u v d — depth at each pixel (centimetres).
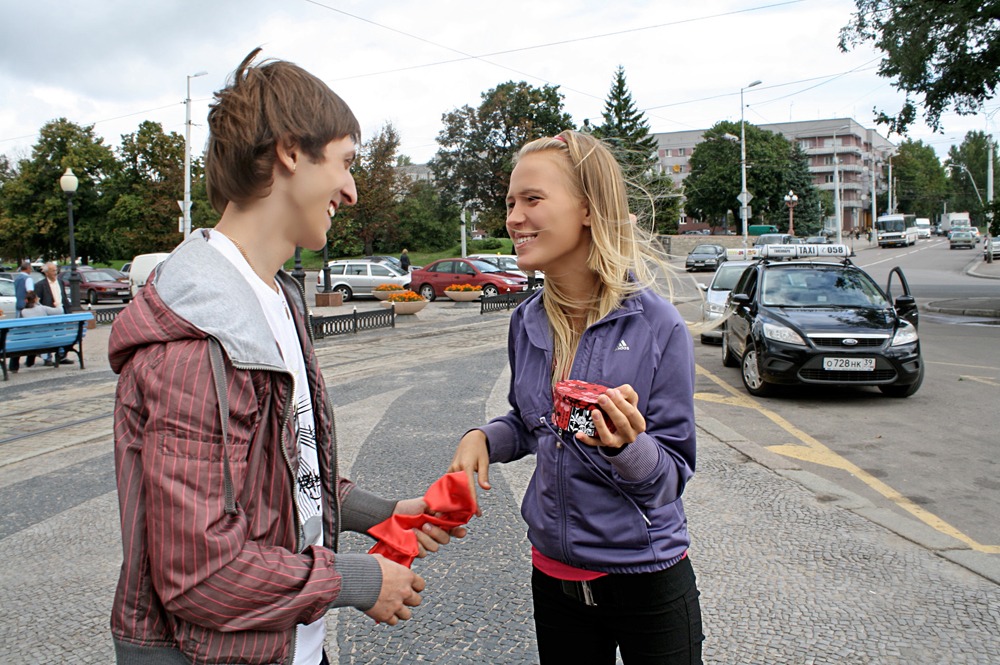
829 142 10969
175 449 107
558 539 160
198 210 4125
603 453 141
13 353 1030
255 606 110
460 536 158
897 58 1584
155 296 113
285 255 134
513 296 2148
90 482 524
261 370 116
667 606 160
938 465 554
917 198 11612
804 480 490
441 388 859
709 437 613
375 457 565
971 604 316
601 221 158
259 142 121
